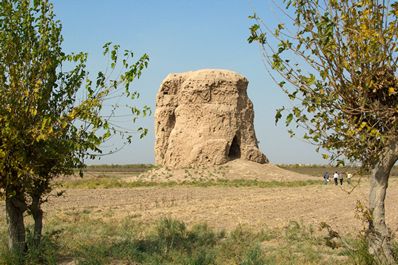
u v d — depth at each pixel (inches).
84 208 954.7
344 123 334.0
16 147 395.9
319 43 327.9
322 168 4397.1
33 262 422.0
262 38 339.0
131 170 3998.5
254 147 2142.0
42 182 452.1
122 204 1056.2
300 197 1218.0
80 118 407.2
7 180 400.2
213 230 646.5
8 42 402.3
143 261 450.3
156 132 2262.6
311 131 340.8
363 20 316.5
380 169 358.0
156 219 782.5
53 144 404.5
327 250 504.4
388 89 323.6
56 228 629.3
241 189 1549.0
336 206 998.4
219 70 2208.4
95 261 436.1
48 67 407.8
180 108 2154.3
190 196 1273.4
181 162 2055.9
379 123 336.8
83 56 438.9
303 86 335.0
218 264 439.5
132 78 407.2
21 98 400.5
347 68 320.8
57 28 430.6
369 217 357.4
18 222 440.5
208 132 2068.2
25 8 413.4
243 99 2181.3
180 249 488.7
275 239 585.9
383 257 359.3
